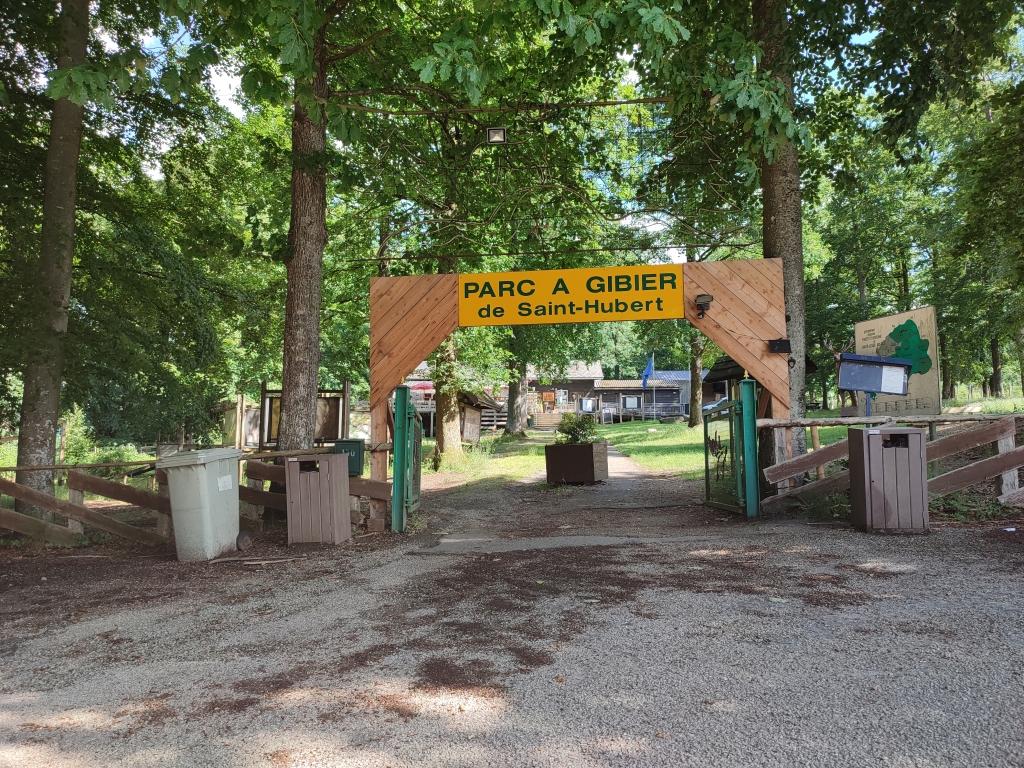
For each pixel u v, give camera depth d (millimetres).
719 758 2609
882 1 9758
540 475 18391
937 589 4867
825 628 4117
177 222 14055
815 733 2785
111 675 3785
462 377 21094
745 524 8359
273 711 3184
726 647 3854
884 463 6996
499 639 4164
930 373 8641
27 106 10164
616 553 6723
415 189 13234
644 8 6535
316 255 9414
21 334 8570
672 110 9328
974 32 9719
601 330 33344
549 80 11617
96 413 26500
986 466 7887
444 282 9398
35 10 8891
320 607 5125
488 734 2875
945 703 3010
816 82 11953
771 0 9367
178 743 2877
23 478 9094
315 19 6418
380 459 9336
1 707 3365
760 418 9516
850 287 41844
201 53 6762
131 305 12062
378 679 3555
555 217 14180
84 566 7043
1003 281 22609
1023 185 12125
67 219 9562
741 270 9031
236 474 7633
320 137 9383
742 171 10344
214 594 5676
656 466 18516
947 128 23500
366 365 24516
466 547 7520
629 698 3201
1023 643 3709
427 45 10891
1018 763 2494
